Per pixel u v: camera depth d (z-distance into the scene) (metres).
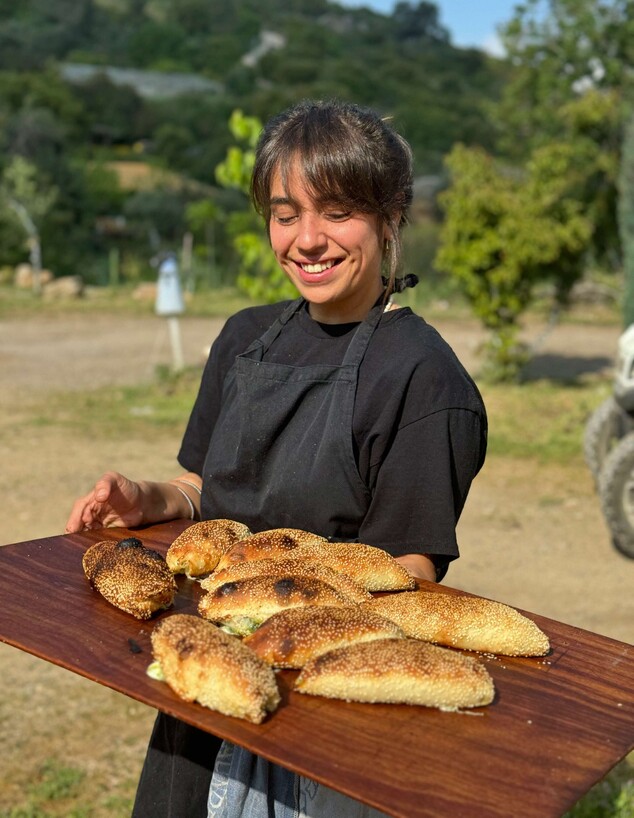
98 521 1.90
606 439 6.81
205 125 65.88
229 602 1.47
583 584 5.52
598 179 13.73
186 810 1.74
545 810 1.04
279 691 1.28
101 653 1.36
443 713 1.24
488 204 11.12
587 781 1.10
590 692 1.31
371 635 1.36
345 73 75.06
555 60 18.42
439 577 1.74
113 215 45.06
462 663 1.27
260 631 1.37
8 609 1.49
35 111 41.19
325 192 1.60
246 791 1.60
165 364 12.90
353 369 1.68
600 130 13.72
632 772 3.26
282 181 1.63
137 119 65.88
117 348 14.47
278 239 1.69
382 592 1.57
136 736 3.75
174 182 52.16
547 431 9.41
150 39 98.12
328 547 1.59
